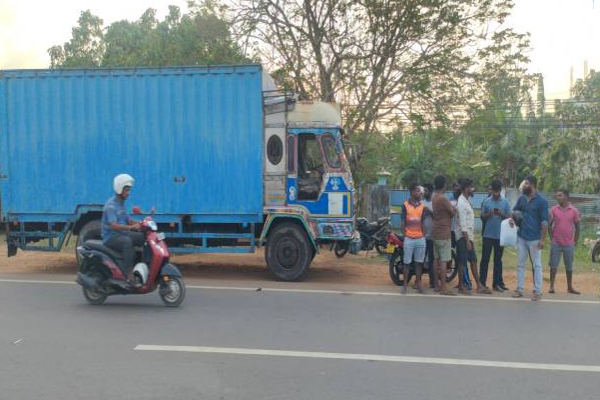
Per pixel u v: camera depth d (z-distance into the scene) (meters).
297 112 10.60
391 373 5.23
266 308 7.92
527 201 9.03
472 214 9.43
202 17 17.91
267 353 5.79
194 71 10.53
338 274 11.37
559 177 29.34
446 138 17.61
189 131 10.60
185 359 5.59
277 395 4.69
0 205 11.34
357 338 6.39
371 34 16.34
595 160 28.77
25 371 5.25
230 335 6.46
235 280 10.52
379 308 8.02
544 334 6.70
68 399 4.60
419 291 9.38
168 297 7.97
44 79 10.87
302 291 9.29
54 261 12.66
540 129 34.59
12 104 10.95
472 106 16.89
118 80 10.70
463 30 16.31
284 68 16.98
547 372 5.32
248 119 10.47
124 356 5.68
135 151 10.72
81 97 10.80
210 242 11.01
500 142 35.88
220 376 5.12
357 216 17.53
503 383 5.01
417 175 28.08
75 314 7.48
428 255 9.87
